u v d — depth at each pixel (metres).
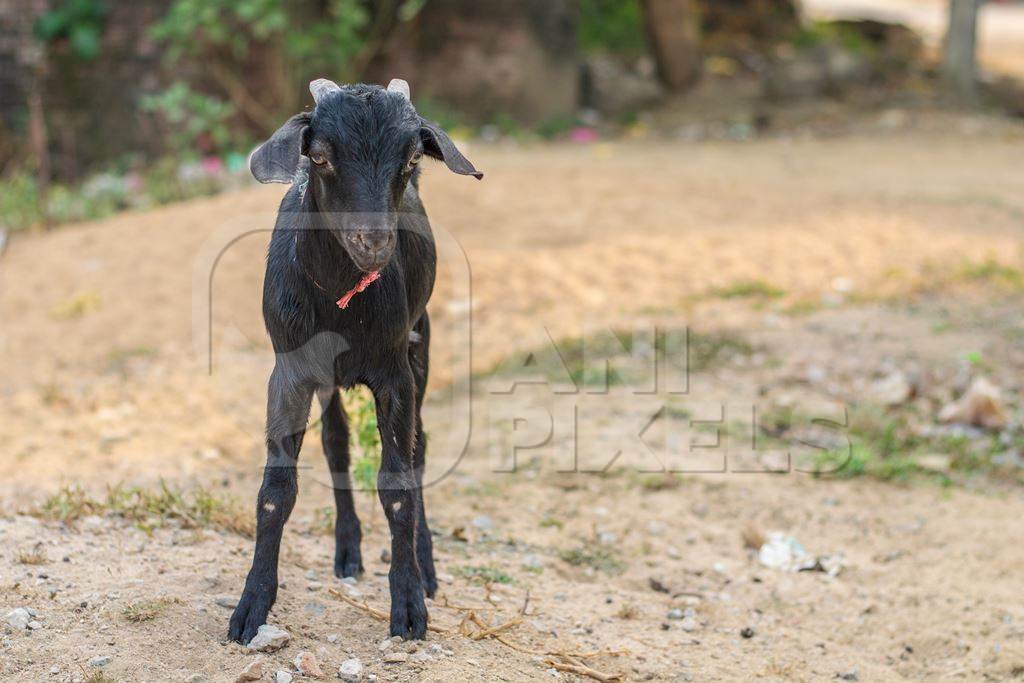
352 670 4.40
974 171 15.71
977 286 10.45
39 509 5.79
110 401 8.49
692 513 7.05
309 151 4.11
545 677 4.71
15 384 8.91
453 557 6.04
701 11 23.42
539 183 13.71
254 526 5.84
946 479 7.45
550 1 18.20
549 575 6.03
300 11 16.41
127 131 15.90
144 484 6.80
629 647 5.22
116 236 11.83
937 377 8.70
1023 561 6.36
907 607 5.94
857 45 23.27
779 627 5.71
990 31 33.00
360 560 5.45
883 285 10.49
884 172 15.45
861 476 7.54
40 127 13.01
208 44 15.92
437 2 17.67
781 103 20.28
